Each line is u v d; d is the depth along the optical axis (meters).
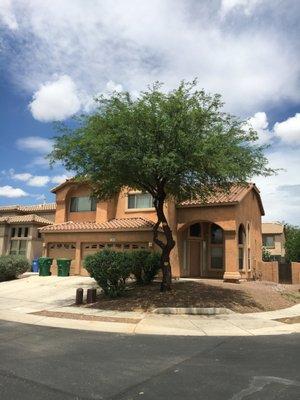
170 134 14.98
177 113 15.22
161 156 14.58
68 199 29.16
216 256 26.58
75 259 25.67
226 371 7.07
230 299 15.73
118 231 24.20
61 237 26.23
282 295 18.72
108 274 15.84
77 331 10.84
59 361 7.67
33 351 8.48
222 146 15.18
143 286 18.42
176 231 24.67
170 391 6.02
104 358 7.93
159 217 17.14
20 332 10.60
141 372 6.98
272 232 51.06
